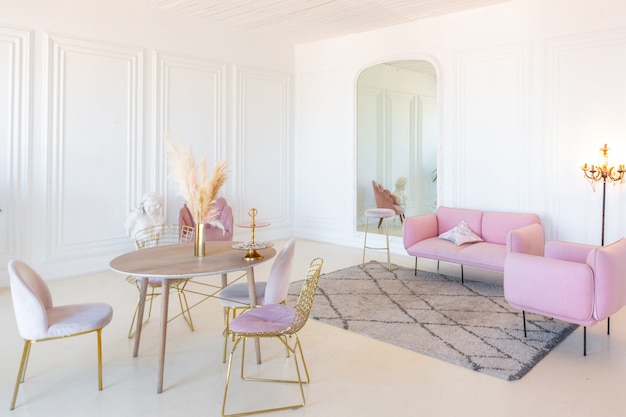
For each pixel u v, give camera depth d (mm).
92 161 5422
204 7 5871
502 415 2361
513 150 5410
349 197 7172
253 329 2348
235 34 6895
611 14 4688
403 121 6457
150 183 5973
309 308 2455
